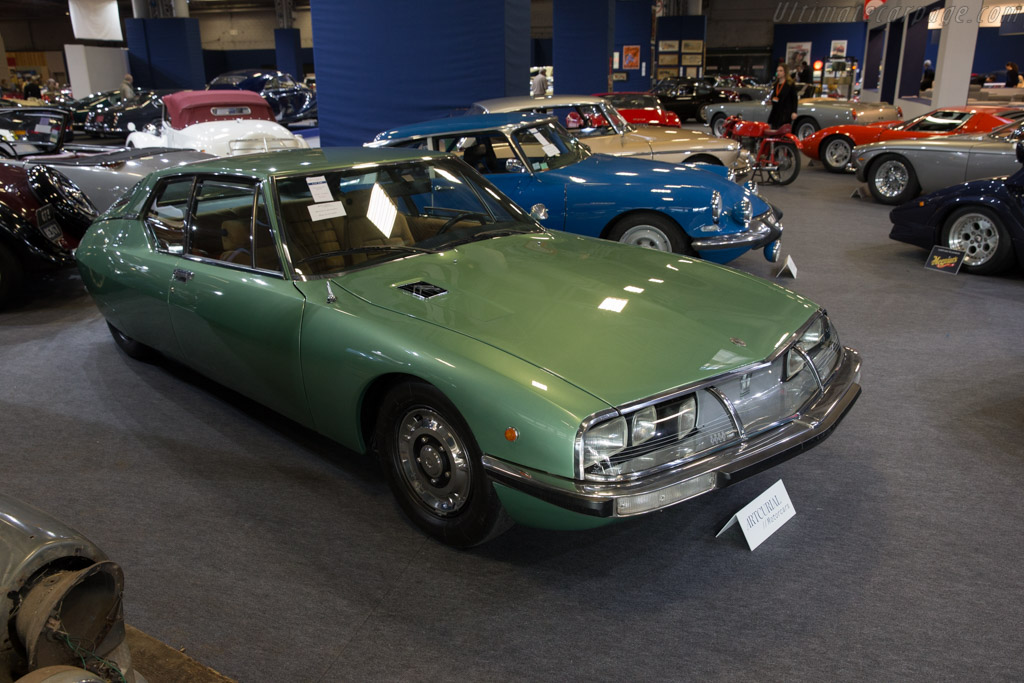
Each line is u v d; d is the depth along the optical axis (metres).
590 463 2.15
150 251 3.71
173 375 4.41
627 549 2.69
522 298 2.75
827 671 2.09
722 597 2.42
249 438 3.61
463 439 2.41
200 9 41.22
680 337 2.51
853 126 12.43
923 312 5.29
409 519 2.86
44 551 1.41
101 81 24.14
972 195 6.11
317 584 2.52
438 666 2.14
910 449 3.36
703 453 2.33
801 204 9.84
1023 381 4.07
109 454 3.47
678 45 30.22
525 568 2.59
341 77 9.15
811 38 33.28
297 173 3.20
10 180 5.54
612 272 3.03
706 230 5.51
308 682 2.09
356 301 2.80
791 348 2.59
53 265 5.64
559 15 17.02
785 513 2.83
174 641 2.26
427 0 8.52
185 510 2.99
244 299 3.09
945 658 2.12
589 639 2.24
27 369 4.54
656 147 8.72
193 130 9.47
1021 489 3.01
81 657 1.45
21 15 41.44
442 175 3.59
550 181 5.80
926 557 2.60
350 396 2.73
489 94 8.70
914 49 18.42
